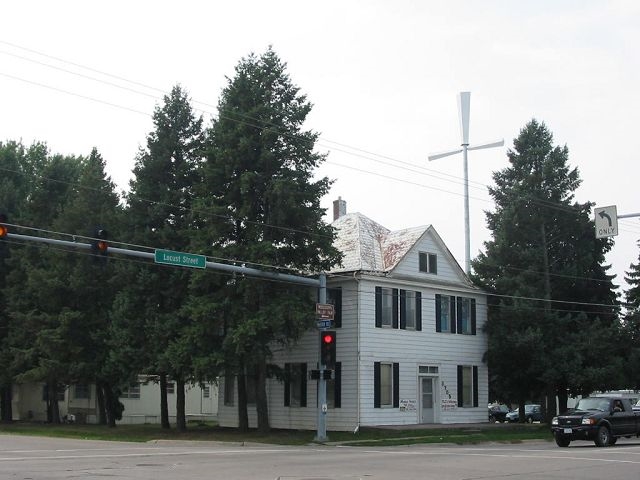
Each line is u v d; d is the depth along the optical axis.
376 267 41.16
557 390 47.78
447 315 44.41
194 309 34.97
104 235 25.16
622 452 25.42
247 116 36.22
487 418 45.72
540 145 47.84
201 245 35.97
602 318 47.62
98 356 43.25
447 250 44.88
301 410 41.47
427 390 42.56
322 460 22.30
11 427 46.50
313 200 36.41
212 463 20.92
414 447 30.98
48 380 45.53
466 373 45.19
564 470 18.97
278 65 37.44
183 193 40.00
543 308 44.97
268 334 35.25
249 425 44.25
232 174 36.41
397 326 41.16
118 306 39.69
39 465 19.80
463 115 56.09
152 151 40.69
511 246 46.44
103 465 19.97
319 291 33.50
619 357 45.66
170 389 59.81
